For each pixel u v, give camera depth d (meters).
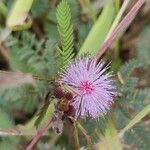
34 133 0.15
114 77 0.16
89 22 0.18
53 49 0.16
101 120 0.15
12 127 0.16
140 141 0.16
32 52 0.17
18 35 0.17
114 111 0.16
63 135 0.18
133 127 0.16
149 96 0.16
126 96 0.16
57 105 0.14
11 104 0.17
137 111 0.16
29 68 0.17
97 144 0.15
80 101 0.14
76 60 0.14
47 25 0.18
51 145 0.16
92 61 0.14
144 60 0.17
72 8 0.18
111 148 0.15
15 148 0.16
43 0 0.18
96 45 0.16
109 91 0.14
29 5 0.15
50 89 0.15
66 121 0.16
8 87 0.16
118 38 0.17
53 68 0.16
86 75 0.14
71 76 0.14
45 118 0.15
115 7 0.17
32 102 0.17
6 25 0.16
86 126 0.15
